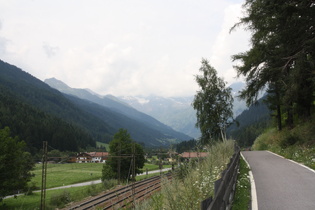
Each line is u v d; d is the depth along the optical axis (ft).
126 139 178.19
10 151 112.98
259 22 56.13
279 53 61.05
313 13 51.21
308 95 77.46
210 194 17.63
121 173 168.35
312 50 55.93
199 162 25.81
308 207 20.13
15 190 109.81
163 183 18.89
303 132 69.41
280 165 44.32
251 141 391.65
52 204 88.22
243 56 67.36
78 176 247.29
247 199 23.13
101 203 60.44
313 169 38.22
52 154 379.14
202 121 105.19
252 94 70.90
